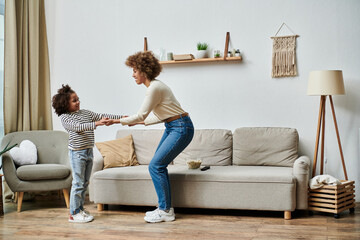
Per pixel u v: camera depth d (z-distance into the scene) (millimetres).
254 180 3154
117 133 4203
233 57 3963
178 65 4227
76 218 3170
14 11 4129
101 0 4461
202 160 3869
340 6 3773
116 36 4422
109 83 4453
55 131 4246
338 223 3000
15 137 4043
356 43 3742
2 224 3129
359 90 3742
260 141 3750
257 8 3977
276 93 3953
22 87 4285
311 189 3262
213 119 4137
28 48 4344
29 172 3551
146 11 4316
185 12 4188
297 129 3906
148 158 3979
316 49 3836
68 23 4570
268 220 3125
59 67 4605
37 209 3676
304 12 3857
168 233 2801
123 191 3441
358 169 3754
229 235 2723
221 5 4078
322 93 3469
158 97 3014
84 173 3256
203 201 3273
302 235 2697
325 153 3838
